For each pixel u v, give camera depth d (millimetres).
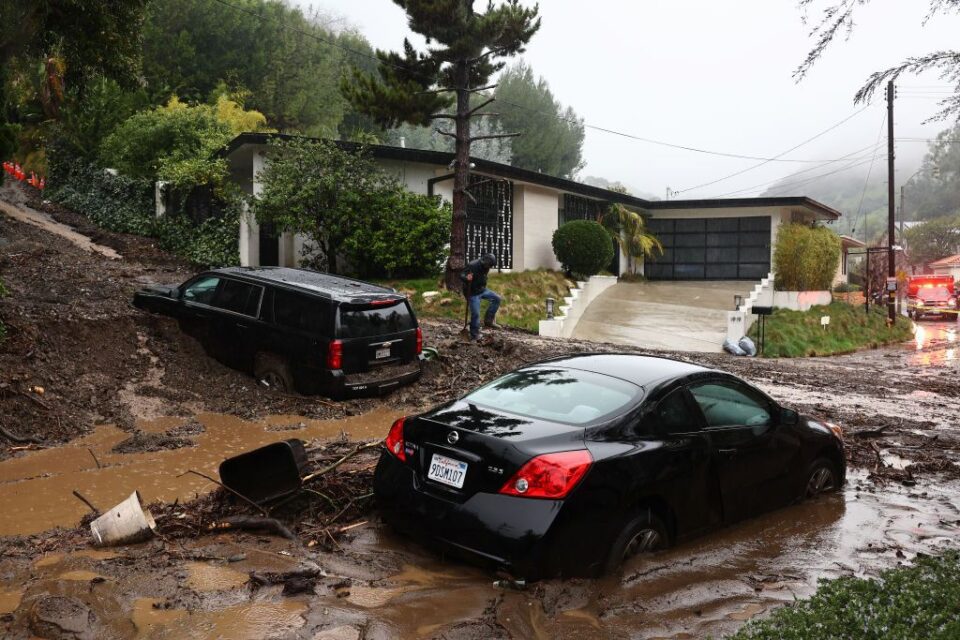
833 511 6121
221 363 9852
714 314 24453
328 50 42438
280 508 5379
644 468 4594
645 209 31688
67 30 12297
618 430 4664
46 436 7344
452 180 22531
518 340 15133
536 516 4145
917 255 91375
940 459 8078
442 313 18328
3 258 16031
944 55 6859
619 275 30188
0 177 10008
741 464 5449
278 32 38969
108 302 11117
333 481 5738
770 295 27719
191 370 9562
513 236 24516
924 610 3797
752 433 5629
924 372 17797
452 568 4559
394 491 4742
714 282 30719
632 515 4562
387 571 4480
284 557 4629
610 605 4098
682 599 4242
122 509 4734
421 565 4598
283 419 8477
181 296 10297
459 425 4629
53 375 8391
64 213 27297
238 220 20875
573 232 24750
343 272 20922
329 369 8984
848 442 8688
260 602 3969
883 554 5180
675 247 31938
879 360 21797
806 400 11758
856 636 3516
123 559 4484
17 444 7070
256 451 5387
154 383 9055
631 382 5137
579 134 56812
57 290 12047
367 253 19859
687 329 22547
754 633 3607
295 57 39906
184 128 26266
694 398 5301
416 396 9648
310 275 10336
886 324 32062
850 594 4039
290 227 19344
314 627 3707
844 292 38406
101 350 9289
